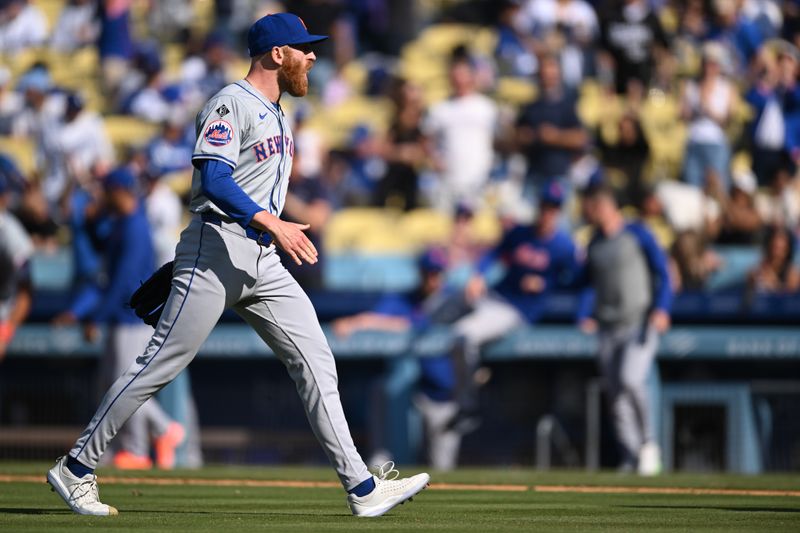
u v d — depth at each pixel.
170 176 54.25
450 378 43.88
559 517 19.00
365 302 46.38
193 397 46.38
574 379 45.62
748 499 23.98
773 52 61.81
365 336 44.62
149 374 17.53
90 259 42.38
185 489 25.33
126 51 65.12
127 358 35.75
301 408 46.22
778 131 54.84
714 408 43.25
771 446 43.03
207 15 69.06
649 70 57.62
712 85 56.75
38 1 71.31
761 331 45.56
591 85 60.91
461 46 55.03
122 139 59.31
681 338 45.50
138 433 36.50
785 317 47.16
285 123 17.75
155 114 60.19
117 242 35.66
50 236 52.09
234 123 17.14
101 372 36.12
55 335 45.62
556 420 45.31
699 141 54.03
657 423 43.38
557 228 44.12
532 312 44.03
